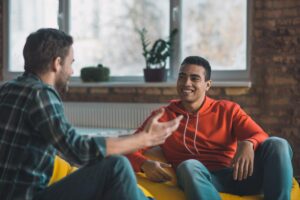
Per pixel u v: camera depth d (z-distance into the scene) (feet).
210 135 8.14
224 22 14.08
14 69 17.24
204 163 8.05
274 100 13.08
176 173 7.59
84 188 5.30
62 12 16.39
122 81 15.69
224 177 7.75
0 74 17.22
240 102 13.62
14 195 5.02
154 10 15.14
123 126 14.76
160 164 7.60
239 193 7.67
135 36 15.51
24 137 5.07
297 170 12.82
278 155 7.05
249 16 13.52
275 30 13.01
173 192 7.25
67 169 7.20
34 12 16.92
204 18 14.35
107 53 15.94
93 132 14.05
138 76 15.47
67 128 4.99
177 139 8.26
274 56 13.05
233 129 8.14
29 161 5.07
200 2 14.38
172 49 14.80
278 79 13.01
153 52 14.52
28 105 5.06
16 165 5.04
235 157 7.20
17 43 17.20
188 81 8.09
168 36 14.90
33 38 5.33
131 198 5.28
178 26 14.69
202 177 6.89
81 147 4.96
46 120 4.97
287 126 12.94
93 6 16.03
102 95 15.55
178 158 8.23
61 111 5.10
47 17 16.75
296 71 12.75
